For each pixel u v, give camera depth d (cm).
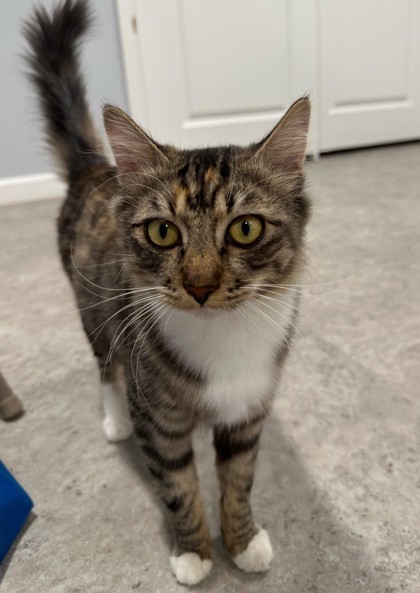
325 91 86
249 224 21
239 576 24
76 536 25
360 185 71
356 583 23
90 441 31
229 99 81
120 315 26
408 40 87
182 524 24
